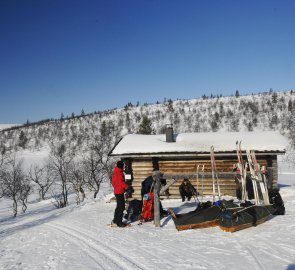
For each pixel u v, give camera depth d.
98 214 12.93
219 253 6.87
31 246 8.38
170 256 6.84
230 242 7.64
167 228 9.55
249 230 8.59
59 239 9.00
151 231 9.27
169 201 15.99
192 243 7.78
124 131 139.88
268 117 136.50
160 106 182.38
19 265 6.75
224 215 8.72
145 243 8.01
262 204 9.70
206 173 10.04
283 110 140.38
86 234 9.39
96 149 39.19
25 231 10.48
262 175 10.60
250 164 10.18
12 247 8.42
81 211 14.64
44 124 162.25
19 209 35.50
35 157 93.69
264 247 7.06
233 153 16.12
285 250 6.77
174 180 10.09
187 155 16.64
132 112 172.12
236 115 147.12
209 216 9.27
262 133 18.30
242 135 18.11
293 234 7.92
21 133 138.00
